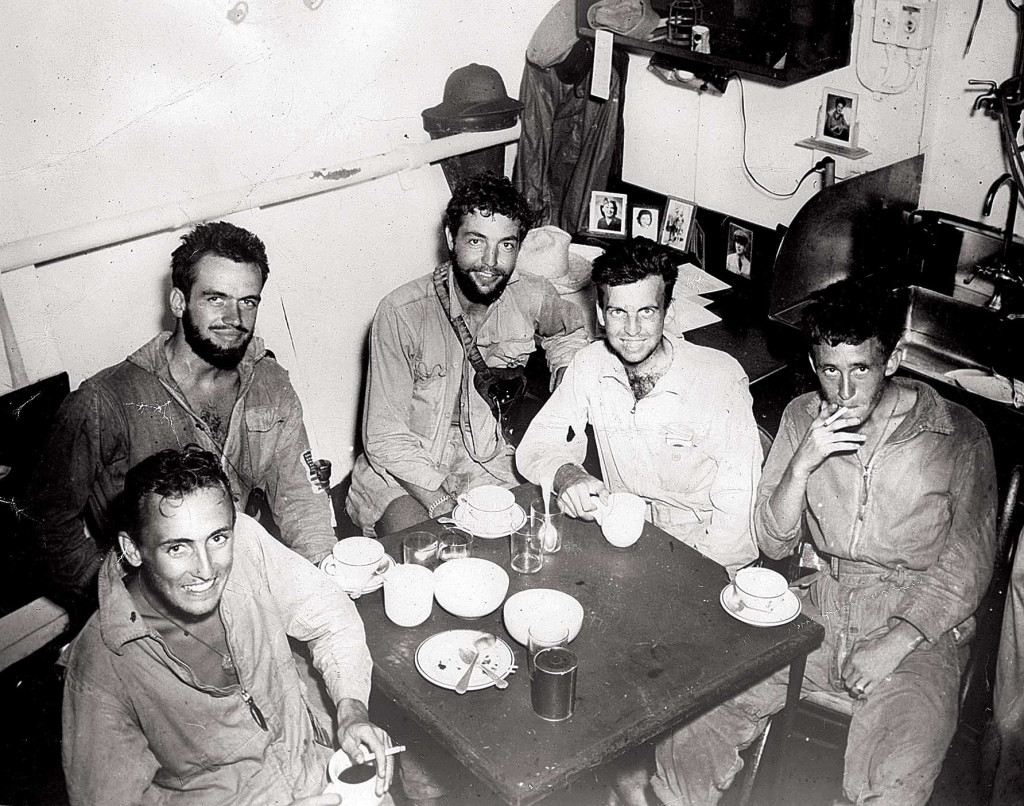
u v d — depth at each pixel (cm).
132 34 262
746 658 159
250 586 161
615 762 202
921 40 258
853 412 195
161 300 287
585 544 191
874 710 186
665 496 228
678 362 216
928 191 276
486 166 348
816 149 296
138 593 154
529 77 344
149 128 274
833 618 206
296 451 224
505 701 151
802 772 206
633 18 313
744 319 291
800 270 276
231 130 290
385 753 154
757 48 278
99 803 143
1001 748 191
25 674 214
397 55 318
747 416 215
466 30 329
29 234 261
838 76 283
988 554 194
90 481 202
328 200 315
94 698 143
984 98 248
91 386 200
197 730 152
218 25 276
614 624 168
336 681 160
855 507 206
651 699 151
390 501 248
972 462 198
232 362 207
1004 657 191
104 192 271
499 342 262
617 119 340
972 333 256
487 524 194
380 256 333
